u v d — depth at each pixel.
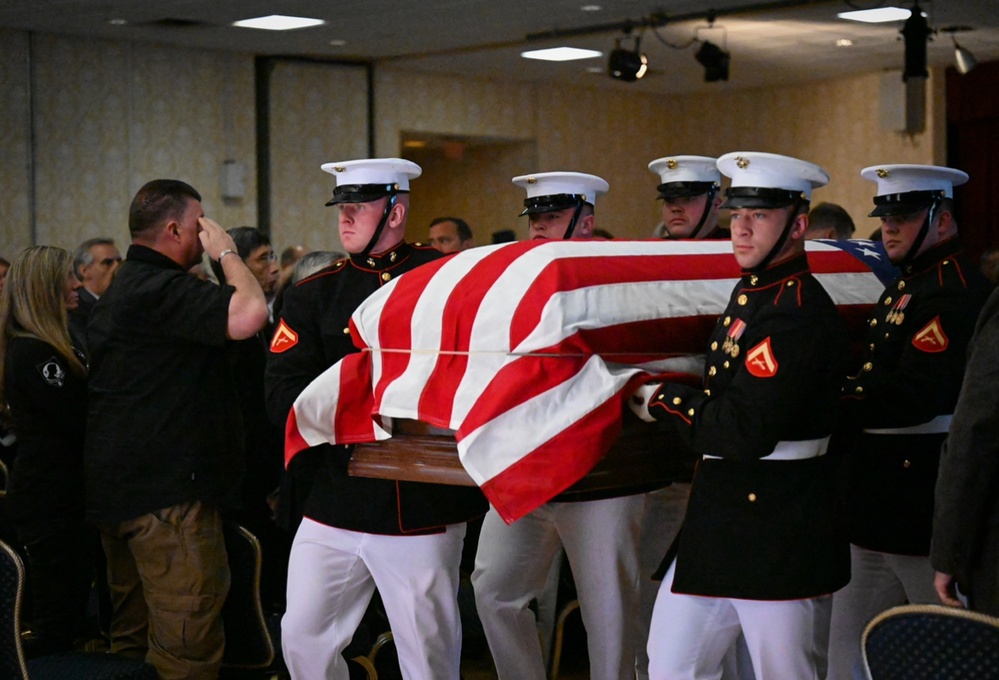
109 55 10.61
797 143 14.23
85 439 4.06
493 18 9.97
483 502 3.60
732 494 2.98
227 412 4.03
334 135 12.18
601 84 14.02
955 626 2.25
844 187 13.82
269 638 4.20
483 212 14.45
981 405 2.72
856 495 3.58
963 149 13.20
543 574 3.80
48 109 10.27
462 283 3.19
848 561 3.04
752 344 2.88
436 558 3.49
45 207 10.27
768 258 2.94
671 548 3.19
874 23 10.45
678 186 4.23
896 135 13.32
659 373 3.18
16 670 3.10
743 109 14.69
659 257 3.35
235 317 3.80
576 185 4.16
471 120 13.31
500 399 3.01
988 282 3.49
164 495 3.89
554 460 2.99
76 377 4.20
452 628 3.58
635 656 3.93
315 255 4.98
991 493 2.77
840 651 3.68
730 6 9.78
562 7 9.59
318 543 3.58
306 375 3.55
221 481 3.98
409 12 9.62
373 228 3.56
